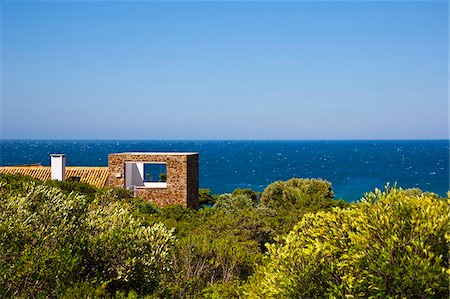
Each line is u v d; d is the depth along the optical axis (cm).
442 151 18150
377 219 663
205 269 1189
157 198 2973
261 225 1648
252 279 908
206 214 2105
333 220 744
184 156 2952
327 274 677
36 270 786
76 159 12506
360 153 16962
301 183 3180
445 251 627
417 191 1912
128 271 900
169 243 1027
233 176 8306
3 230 820
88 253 912
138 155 2995
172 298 1047
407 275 601
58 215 941
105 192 1812
